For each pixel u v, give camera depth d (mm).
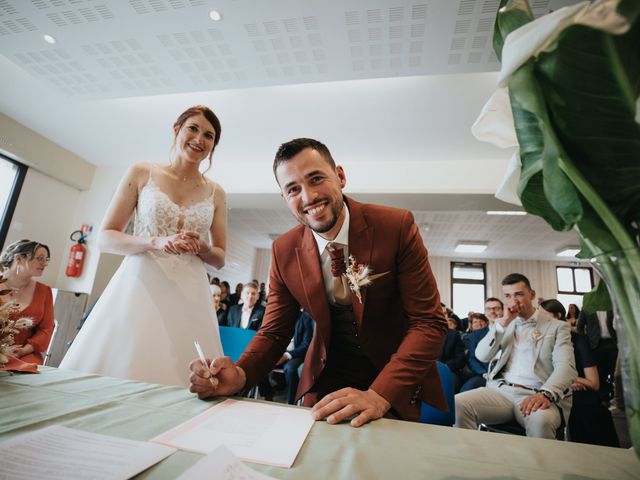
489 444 575
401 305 1121
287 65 2477
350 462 479
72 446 454
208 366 812
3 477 366
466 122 3377
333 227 1046
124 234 1382
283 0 1953
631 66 355
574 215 397
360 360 1143
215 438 530
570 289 9367
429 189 4145
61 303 4023
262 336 1086
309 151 963
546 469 488
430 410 1629
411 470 465
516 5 467
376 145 3924
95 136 4211
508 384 2195
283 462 465
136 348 1249
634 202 407
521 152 475
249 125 3732
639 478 469
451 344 3391
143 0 2037
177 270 1427
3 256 2143
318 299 1063
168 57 2516
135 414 613
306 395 1168
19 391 678
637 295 366
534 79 385
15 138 3938
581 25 335
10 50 2539
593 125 381
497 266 9805
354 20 2043
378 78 2727
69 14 2172
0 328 785
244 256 9719
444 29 2049
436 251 9578
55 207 4535
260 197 4715
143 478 396
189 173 1562
